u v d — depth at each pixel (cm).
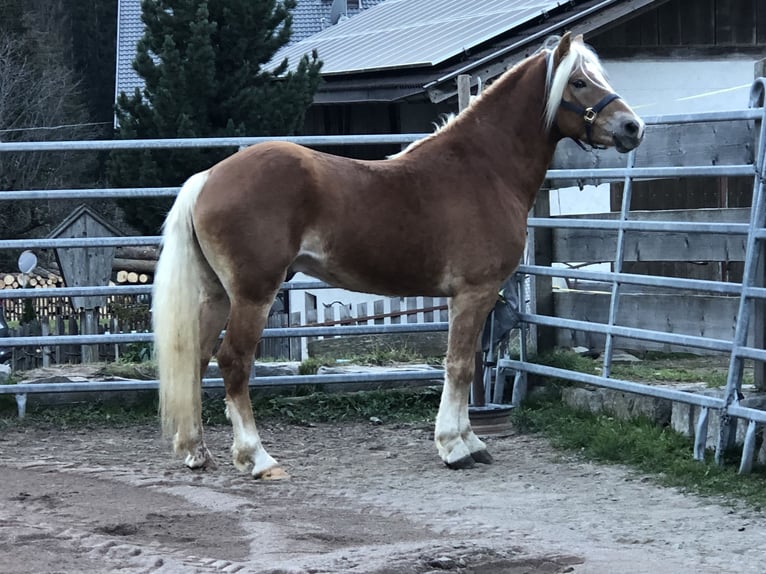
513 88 673
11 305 2156
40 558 425
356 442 748
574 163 811
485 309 660
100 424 797
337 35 2169
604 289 1099
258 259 595
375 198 625
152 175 1452
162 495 564
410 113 1673
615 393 764
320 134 1858
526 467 663
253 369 868
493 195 652
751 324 691
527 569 445
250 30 1524
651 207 1324
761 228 627
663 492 595
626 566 448
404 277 641
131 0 2870
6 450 697
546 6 1461
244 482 607
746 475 615
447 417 666
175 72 1452
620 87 1422
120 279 1869
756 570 449
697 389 723
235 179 597
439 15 1912
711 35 1431
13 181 2622
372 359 930
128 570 413
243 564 425
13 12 3108
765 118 626
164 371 599
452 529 510
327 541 480
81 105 3341
